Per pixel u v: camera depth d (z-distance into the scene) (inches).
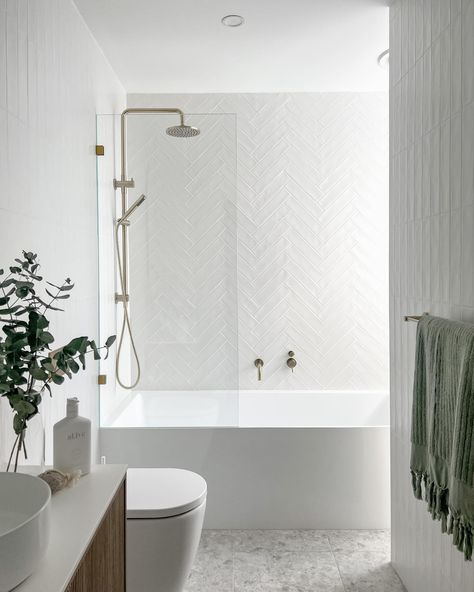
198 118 116.1
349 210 157.0
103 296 117.3
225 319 117.8
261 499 120.4
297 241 157.1
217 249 117.0
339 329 158.2
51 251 85.6
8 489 46.5
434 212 81.3
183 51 122.9
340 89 152.4
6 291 67.2
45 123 83.4
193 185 116.6
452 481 64.1
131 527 83.0
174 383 118.6
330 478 120.3
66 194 94.3
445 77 76.3
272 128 155.9
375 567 105.7
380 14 106.0
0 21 66.2
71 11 98.6
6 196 67.6
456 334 66.8
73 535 47.3
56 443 60.6
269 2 100.4
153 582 84.7
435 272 81.4
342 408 156.2
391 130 103.7
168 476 95.9
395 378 102.7
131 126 116.1
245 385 159.0
